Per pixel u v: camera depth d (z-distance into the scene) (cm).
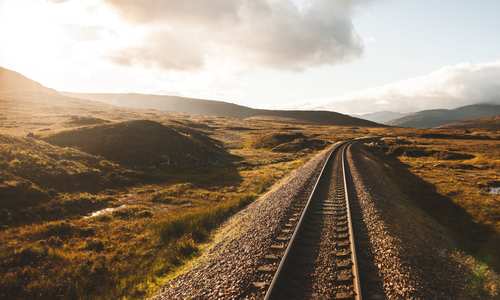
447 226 1905
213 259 973
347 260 830
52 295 935
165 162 3806
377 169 3388
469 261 1055
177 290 804
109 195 2330
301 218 1170
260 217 1368
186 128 7394
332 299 648
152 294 856
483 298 766
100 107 15712
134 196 2353
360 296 627
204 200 2294
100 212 1908
